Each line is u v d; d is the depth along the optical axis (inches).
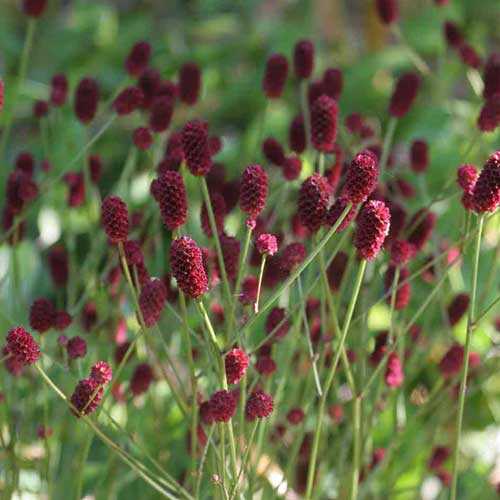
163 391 43.2
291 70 69.2
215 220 37.2
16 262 39.9
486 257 50.2
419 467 43.3
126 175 42.6
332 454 41.1
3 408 40.9
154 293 35.3
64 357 37.4
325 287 36.0
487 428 46.6
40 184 43.8
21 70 43.6
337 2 82.3
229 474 36.8
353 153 40.7
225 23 83.1
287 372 39.6
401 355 38.8
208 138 35.5
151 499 41.3
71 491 41.7
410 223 39.9
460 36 46.8
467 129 61.2
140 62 42.0
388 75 75.4
